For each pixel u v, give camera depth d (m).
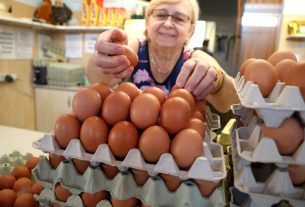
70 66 2.36
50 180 0.50
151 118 0.44
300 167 0.39
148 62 0.88
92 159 0.44
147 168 0.42
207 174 0.39
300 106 0.38
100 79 0.66
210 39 2.32
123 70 0.55
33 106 2.39
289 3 2.02
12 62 2.11
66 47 2.62
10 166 0.72
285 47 2.09
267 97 0.44
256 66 0.45
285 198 0.39
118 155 0.44
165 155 0.42
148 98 0.45
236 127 0.60
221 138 0.64
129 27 1.87
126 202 0.45
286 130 0.39
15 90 2.17
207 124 0.56
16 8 2.10
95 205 0.48
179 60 0.88
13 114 2.17
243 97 0.42
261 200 0.40
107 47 0.53
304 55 2.05
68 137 0.46
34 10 2.32
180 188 0.42
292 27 1.97
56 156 0.49
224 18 2.31
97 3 2.30
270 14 2.18
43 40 2.48
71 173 0.48
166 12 0.79
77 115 0.47
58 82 2.34
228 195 0.48
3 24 1.96
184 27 0.81
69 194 0.49
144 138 0.43
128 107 0.46
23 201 0.56
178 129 0.44
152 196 0.42
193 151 0.41
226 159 0.56
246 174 0.41
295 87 0.38
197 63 0.53
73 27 2.29
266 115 0.40
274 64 0.52
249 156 0.39
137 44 0.89
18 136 1.11
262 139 0.39
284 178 0.40
